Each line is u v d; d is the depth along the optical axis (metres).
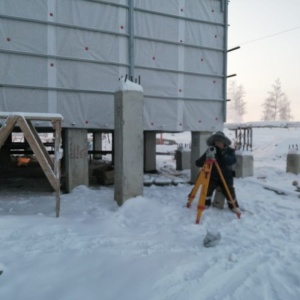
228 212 5.55
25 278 2.78
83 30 6.89
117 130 5.99
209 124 8.50
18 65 6.42
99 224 4.45
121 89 5.80
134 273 2.84
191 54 8.10
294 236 4.27
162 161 16.12
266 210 5.78
